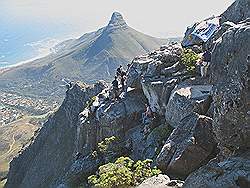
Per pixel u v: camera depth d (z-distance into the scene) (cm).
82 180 4622
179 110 3528
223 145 2264
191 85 3762
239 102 2130
